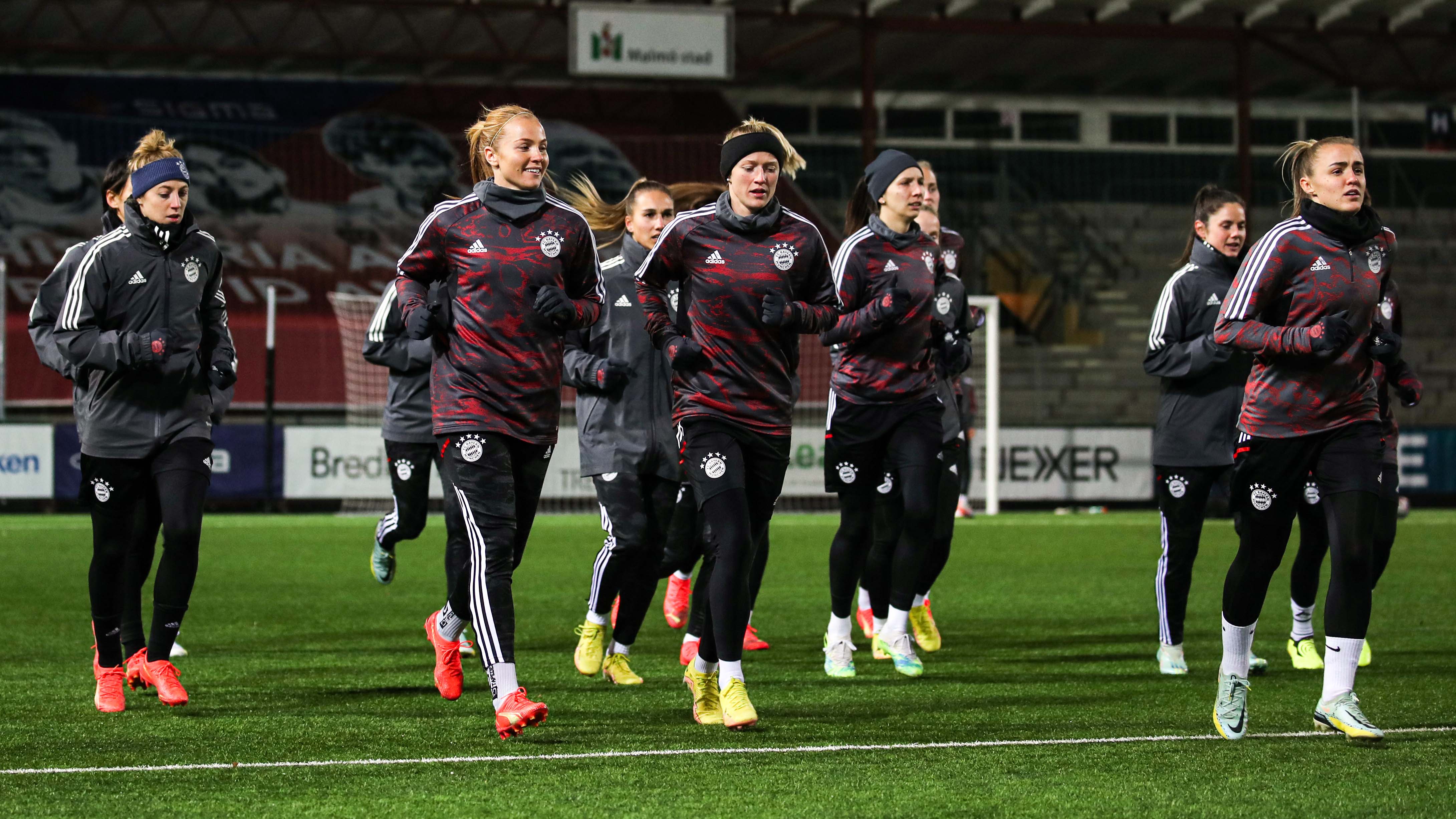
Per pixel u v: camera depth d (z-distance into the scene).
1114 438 46.88
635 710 12.01
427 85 62.84
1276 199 65.56
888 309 11.66
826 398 47.00
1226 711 10.69
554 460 44.00
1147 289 60.88
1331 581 10.64
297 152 60.91
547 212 11.10
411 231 60.53
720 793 8.90
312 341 53.62
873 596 14.84
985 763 9.80
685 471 11.63
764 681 13.67
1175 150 64.75
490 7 52.69
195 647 16.17
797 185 62.38
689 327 11.41
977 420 49.41
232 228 58.78
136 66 60.53
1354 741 10.52
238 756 10.06
